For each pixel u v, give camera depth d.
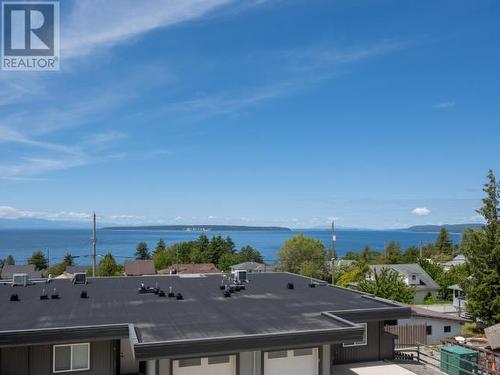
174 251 108.38
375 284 38.38
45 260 101.12
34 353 14.56
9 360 14.38
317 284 25.58
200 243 113.94
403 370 18.44
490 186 36.31
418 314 30.45
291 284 24.23
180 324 15.15
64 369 14.83
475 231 36.56
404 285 38.91
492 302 33.75
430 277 63.66
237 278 26.59
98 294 21.22
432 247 142.62
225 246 116.56
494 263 34.91
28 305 18.20
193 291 22.45
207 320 15.82
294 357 16.11
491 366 19.61
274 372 15.79
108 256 74.50
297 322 15.73
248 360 15.35
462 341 26.59
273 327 14.94
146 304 18.69
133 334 13.32
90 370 15.05
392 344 20.25
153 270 73.00
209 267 79.62
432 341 30.69
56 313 16.64
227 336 13.36
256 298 20.72
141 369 16.28
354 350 19.52
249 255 115.19
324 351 16.31
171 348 12.59
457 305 46.06
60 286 23.95
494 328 26.14
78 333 13.95
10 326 14.47
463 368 18.97
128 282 25.89
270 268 80.25
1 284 24.77
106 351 15.23
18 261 150.62
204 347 12.95
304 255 71.88
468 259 36.69
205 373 14.95
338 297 21.31
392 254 91.06
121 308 17.73
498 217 36.28
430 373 19.05
